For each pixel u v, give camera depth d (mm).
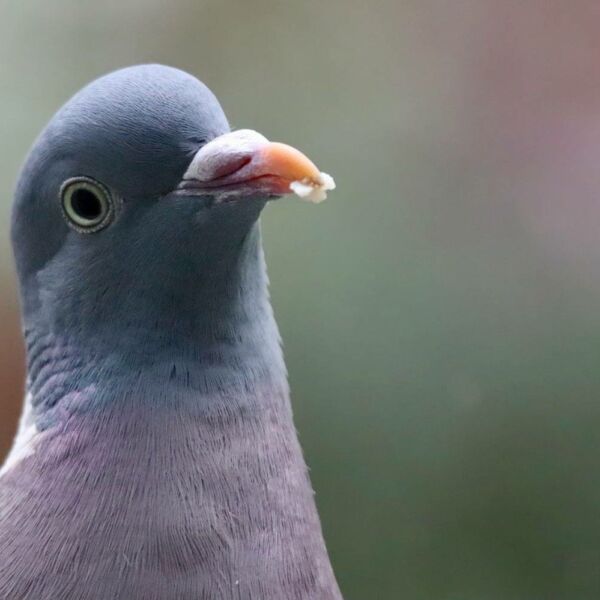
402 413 1997
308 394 1996
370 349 2000
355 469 1998
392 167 2125
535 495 1997
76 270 1816
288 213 2014
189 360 1813
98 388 1813
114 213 1812
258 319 1821
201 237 1809
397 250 2023
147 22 2350
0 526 1807
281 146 1803
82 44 2355
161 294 1812
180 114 1810
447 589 2002
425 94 2209
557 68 2207
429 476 1998
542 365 2000
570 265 2029
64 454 1811
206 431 1811
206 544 1804
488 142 2162
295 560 1808
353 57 2240
